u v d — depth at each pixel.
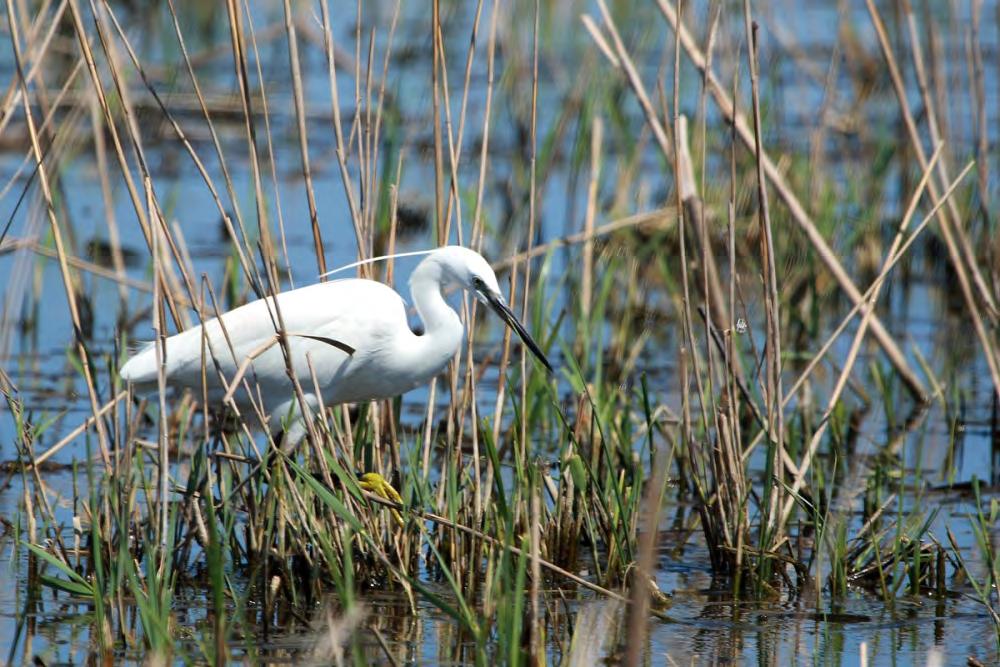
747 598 8.87
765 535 8.88
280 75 23.88
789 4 23.00
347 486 8.29
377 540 8.75
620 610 8.50
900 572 9.27
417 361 9.30
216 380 9.07
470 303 10.06
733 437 9.21
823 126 16.45
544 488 9.88
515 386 12.19
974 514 10.49
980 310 14.23
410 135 18.08
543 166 16.02
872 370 13.21
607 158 20.27
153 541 8.34
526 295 9.68
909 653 7.86
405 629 8.09
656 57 23.83
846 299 16.31
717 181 16.97
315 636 7.94
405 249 16.72
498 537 8.80
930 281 17.56
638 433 11.39
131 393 8.10
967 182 16.47
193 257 16.14
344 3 27.36
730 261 9.12
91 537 8.56
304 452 9.89
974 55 12.60
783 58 25.09
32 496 10.14
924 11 13.61
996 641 8.05
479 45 24.20
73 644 7.69
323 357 9.11
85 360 8.44
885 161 16.83
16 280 13.61
